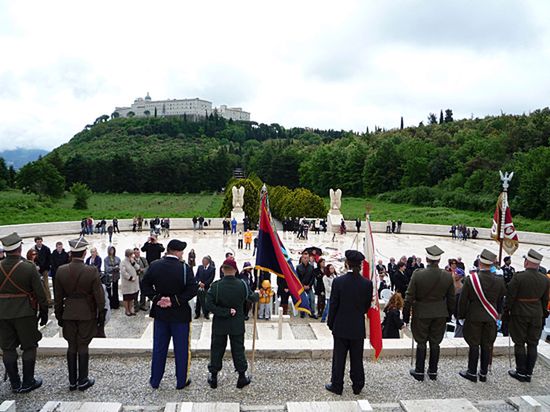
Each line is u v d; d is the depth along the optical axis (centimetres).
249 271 1149
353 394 581
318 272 1141
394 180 7431
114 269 1176
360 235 3578
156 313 571
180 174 8744
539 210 5094
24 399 542
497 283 617
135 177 8594
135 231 3425
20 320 548
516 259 2598
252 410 517
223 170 8931
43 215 4188
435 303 616
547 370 685
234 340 578
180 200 7531
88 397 552
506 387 616
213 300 571
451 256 2616
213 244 2806
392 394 585
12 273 541
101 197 7769
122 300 1253
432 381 630
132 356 684
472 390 604
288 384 604
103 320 577
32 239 2905
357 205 6588
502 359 729
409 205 6450
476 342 623
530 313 625
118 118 15550
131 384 591
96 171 8388
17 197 5659
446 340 764
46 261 1161
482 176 6034
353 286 569
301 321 1100
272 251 731
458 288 939
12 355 553
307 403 517
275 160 8906
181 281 565
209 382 586
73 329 562
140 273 1152
